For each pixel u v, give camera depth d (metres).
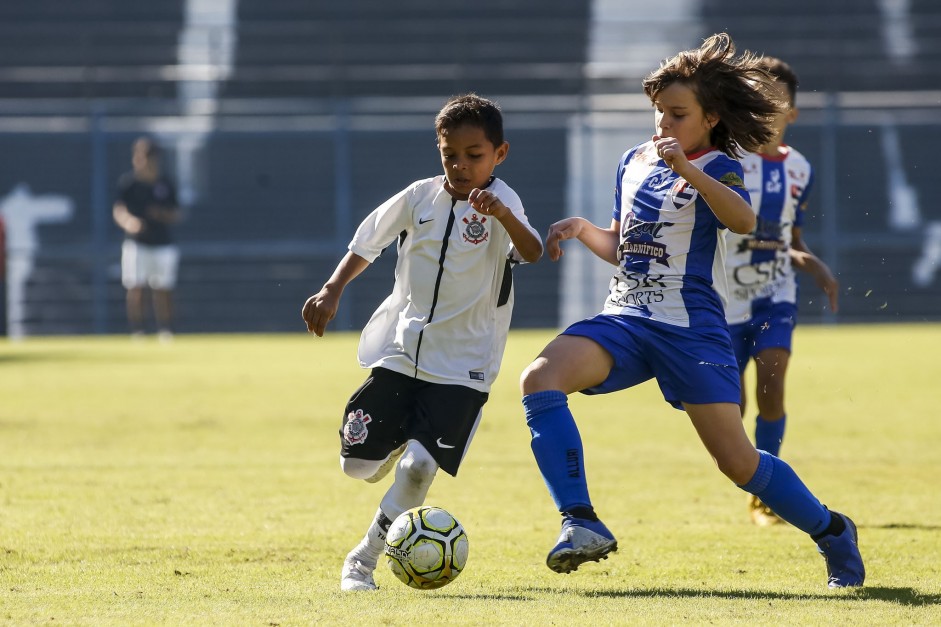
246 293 86.75
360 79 91.94
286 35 94.75
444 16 97.62
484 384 14.69
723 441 13.92
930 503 20.94
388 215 14.85
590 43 95.25
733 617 12.01
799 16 96.62
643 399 38.97
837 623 11.72
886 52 92.00
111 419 33.06
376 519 14.04
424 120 89.19
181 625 11.54
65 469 24.41
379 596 13.26
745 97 14.34
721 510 20.38
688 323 14.00
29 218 87.88
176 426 31.62
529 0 98.19
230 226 88.06
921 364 48.06
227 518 19.09
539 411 13.66
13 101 91.75
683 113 14.36
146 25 97.31
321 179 89.50
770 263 20.84
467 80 91.94
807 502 14.06
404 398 14.74
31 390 40.81
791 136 87.81
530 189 88.69
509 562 15.89
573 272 86.81
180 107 88.31
